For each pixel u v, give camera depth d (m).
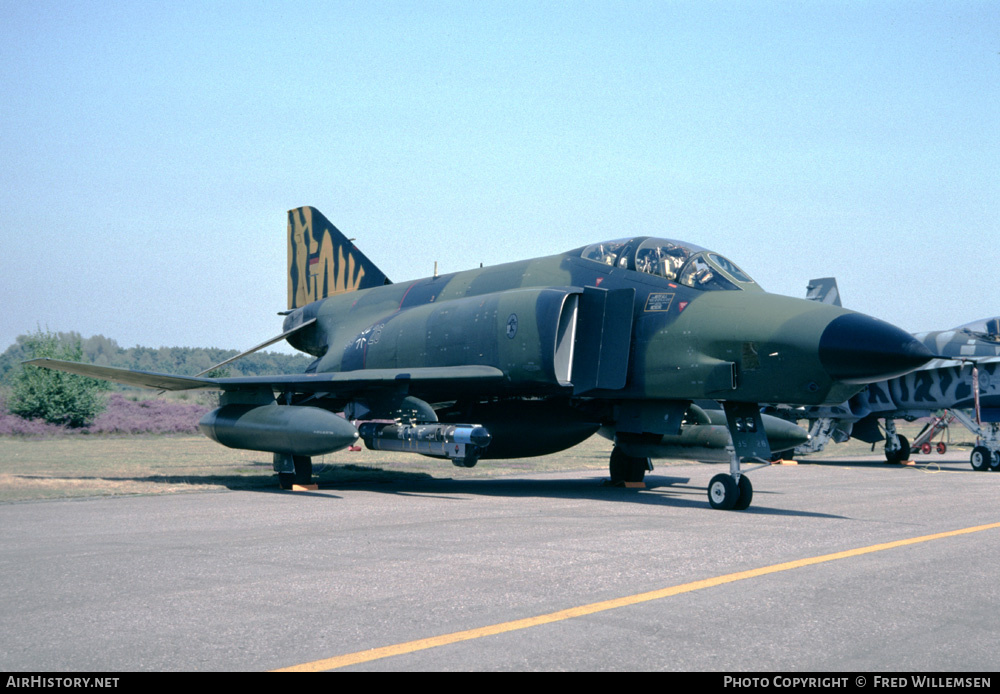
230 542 7.29
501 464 19.50
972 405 20.08
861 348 9.42
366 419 14.21
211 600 5.02
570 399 13.76
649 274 12.11
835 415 21.94
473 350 13.07
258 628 4.39
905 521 8.92
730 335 10.67
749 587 5.39
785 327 10.15
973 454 19.67
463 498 11.69
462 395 14.32
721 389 10.67
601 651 3.99
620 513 9.68
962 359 18.28
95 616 4.64
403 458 21.25
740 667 3.75
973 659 3.88
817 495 12.23
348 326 17.17
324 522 8.75
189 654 3.94
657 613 4.70
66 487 12.48
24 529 8.23
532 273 13.64
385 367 14.90
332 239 19.52
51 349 33.44
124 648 4.04
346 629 4.37
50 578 5.68
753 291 11.55
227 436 13.90
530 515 9.42
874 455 27.59
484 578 5.67
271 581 5.57
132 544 7.20
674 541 7.37
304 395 14.99
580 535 7.75
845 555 6.62
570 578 5.68
